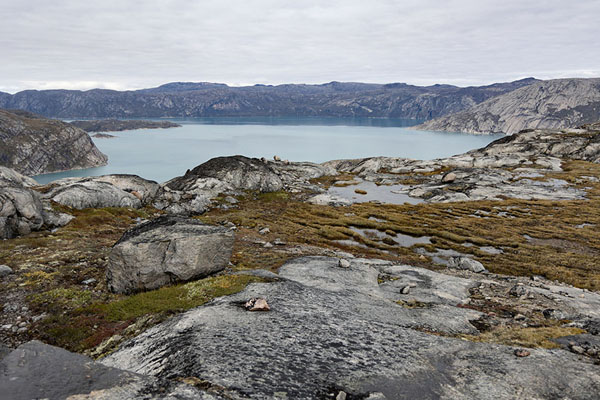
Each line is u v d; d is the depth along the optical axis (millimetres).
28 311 19953
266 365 12359
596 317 22453
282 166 124750
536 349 15711
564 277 36875
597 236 56500
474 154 157125
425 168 133375
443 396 11656
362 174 126688
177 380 10875
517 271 40062
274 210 75188
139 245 22984
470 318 21297
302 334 15422
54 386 8039
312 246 43844
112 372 9094
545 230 60406
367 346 14859
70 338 17125
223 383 10773
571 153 138375
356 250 46281
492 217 71688
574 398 11852
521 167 126062
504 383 12633
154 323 17531
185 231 25422
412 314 20844
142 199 64688
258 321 16484
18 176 58125
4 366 8523
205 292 21203
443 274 33625
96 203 54094
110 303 20656
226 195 84375
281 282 23797
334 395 11086
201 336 14484
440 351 15031
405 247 51219
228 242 26812
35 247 32062
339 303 21000
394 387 11891
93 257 29734
